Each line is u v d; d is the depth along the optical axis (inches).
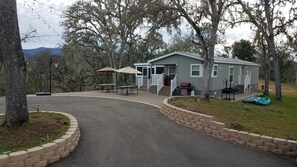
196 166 228.1
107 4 1295.5
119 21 1304.1
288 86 1574.8
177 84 919.7
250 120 388.2
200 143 299.4
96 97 768.9
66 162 225.3
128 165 223.5
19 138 235.6
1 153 199.2
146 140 298.7
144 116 446.3
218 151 273.9
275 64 868.0
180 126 380.2
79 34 1358.3
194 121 371.6
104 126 356.8
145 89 1072.8
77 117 417.7
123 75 1517.0
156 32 648.4
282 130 350.9
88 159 233.6
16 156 195.5
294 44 871.1
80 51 1408.7
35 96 791.1
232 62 998.4
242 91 1027.3
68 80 1582.2
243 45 1728.6
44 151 215.2
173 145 285.4
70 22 1318.9
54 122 297.0
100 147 267.0
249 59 1701.5
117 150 260.1
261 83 1601.9
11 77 266.1
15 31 263.7
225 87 902.4
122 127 355.6
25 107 276.7
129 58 1509.6
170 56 949.2
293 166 243.1
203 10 534.9
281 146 278.2
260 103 722.2
